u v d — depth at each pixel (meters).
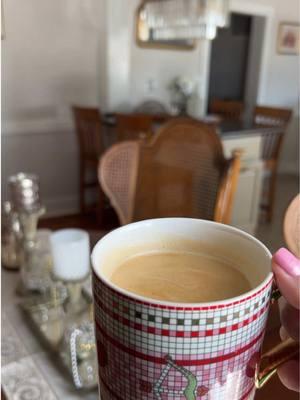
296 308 0.27
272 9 3.83
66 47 3.11
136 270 0.31
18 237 1.15
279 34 3.77
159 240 0.35
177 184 1.27
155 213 1.27
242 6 3.71
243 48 4.49
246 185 2.63
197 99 3.71
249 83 4.40
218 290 0.28
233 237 0.33
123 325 0.24
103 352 0.27
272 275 0.27
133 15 3.40
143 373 0.25
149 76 3.65
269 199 2.66
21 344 0.81
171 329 0.23
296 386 0.34
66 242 0.90
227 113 4.14
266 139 3.02
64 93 3.20
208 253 0.34
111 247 0.32
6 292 1.02
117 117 2.85
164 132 1.26
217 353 0.24
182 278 0.30
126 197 1.26
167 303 0.23
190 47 3.83
